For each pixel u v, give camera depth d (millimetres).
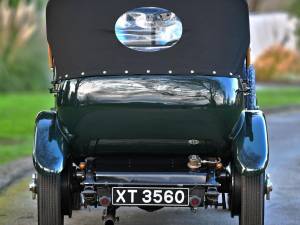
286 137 27719
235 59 11320
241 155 11195
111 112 11258
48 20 11445
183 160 11992
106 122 11344
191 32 11281
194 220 14461
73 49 11352
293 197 16688
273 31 78938
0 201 16281
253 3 85438
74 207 11984
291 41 78062
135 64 11266
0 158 21984
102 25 11289
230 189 11594
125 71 11250
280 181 18703
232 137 11578
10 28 48375
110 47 11297
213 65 11273
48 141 11398
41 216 11375
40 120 11742
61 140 11508
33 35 49906
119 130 11391
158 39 11281
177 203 11266
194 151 11789
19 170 20000
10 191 17422
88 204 11461
